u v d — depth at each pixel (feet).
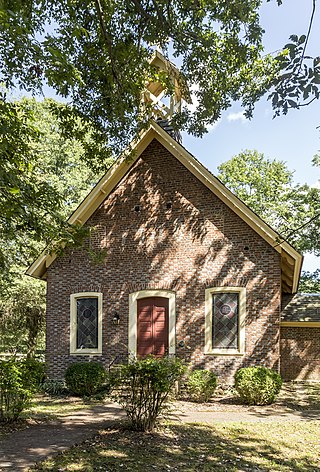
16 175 28.66
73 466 21.76
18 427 30.37
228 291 48.01
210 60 34.88
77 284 53.67
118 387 30.32
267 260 47.24
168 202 52.01
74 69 26.86
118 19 30.99
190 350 48.21
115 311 51.75
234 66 34.55
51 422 32.32
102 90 35.04
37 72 26.99
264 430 30.96
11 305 74.38
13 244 56.70
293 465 23.58
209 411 38.29
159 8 28.40
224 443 27.27
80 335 53.01
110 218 53.88
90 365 47.80
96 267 53.26
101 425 31.17
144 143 53.78
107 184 54.03
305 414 37.42
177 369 30.68
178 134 60.18
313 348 60.75
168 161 52.85
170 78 42.24
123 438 27.32
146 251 51.75
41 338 82.94
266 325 46.26
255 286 47.24
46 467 21.52
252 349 46.24
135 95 36.09
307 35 13.04
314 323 58.44
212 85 36.63
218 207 49.85
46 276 56.85
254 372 41.83
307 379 60.23
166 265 50.72
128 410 29.68
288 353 61.26
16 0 23.89
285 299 65.72
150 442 26.58
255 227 47.44
